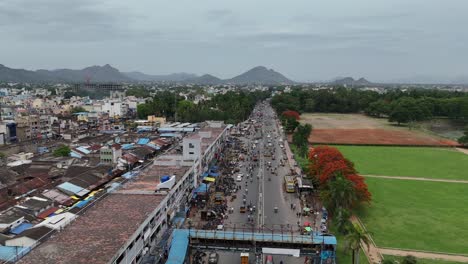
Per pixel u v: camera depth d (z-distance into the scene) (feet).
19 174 384.47
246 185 404.16
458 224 302.45
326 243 216.33
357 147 649.20
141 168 412.77
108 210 233.14
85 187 351.87
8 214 273.75
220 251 242.99
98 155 484.33
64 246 182.19
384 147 650.84
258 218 306.96
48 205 299.99
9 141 606.96
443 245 263.70
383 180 433.89
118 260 178.50
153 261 214.07
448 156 578.25
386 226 297.33
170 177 288.30
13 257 195.11
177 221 278.46
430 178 445.78
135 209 235.20
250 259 238.68
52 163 433.07
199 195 348.59
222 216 307.78
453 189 400.67
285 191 383.45
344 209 268.62
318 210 325.42
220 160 514.68
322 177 338.54
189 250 225.35
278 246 220.23
